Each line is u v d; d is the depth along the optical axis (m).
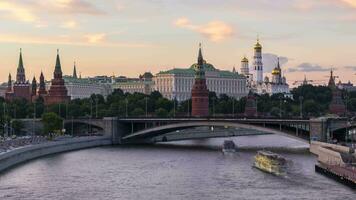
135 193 144.75
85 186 155.12
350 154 178.38
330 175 165.25
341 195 137.62
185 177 170.75
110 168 192.62
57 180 165.12
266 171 179.88
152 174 177.75
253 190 146.62
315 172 176.00
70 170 186.62
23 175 174.00
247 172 180.12
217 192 144.75
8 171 182.25
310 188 147.75
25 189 150.00
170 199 136.75
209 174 176.50
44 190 148.62
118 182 161.88
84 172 182.12
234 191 145.62
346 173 157.88
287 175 170.62
